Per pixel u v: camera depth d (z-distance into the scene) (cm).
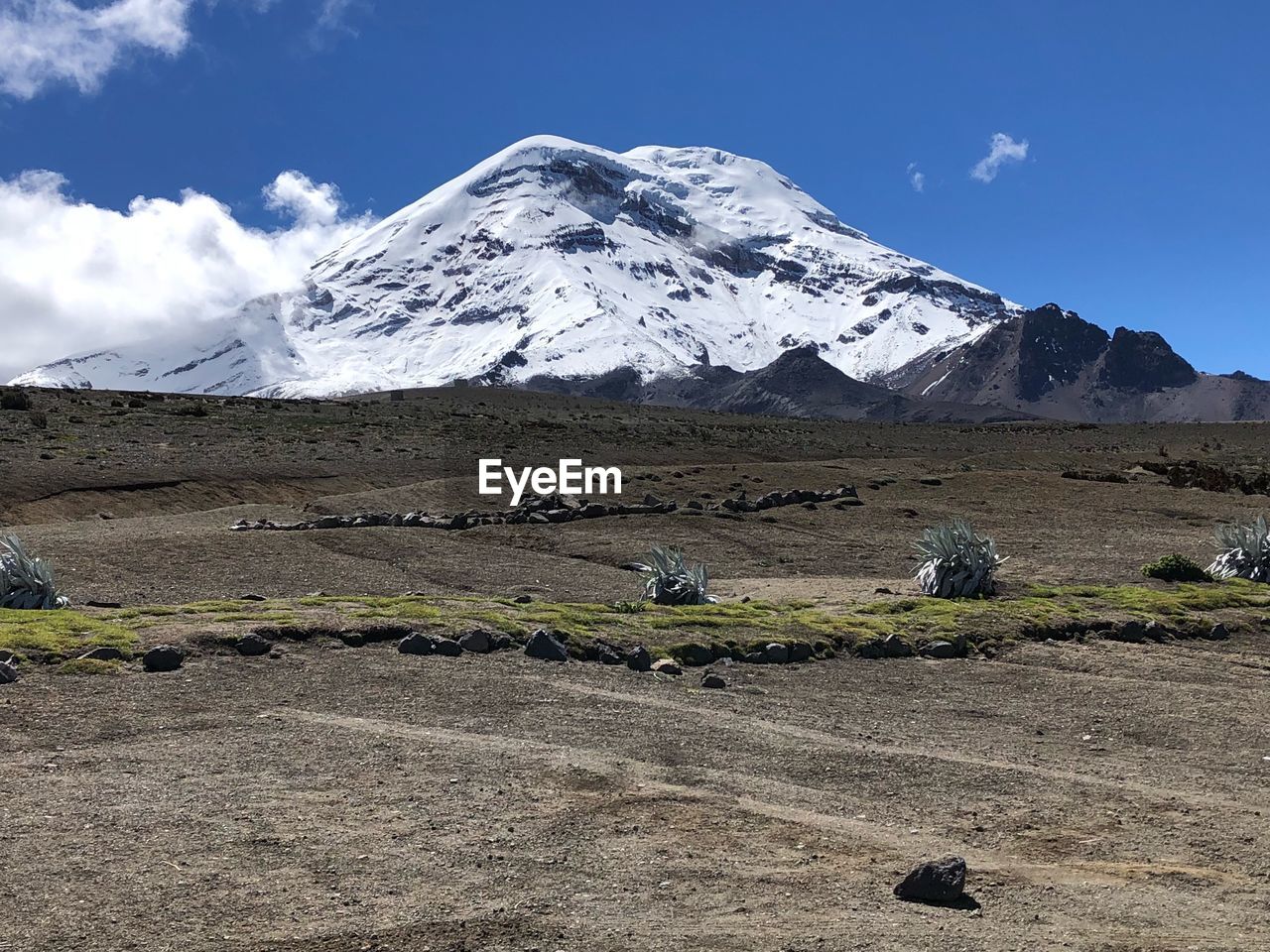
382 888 618
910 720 1116
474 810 752
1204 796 880
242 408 6744
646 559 2416
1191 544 2719
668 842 711
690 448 5934
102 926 559
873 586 2000
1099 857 732
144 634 1228
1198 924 621
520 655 1285
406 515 2847
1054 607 1712
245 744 893
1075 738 1074
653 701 1116
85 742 890
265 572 2050
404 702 1059
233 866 640
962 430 9569
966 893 650
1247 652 1542
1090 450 6906
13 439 4116
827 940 574
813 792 842
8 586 1509
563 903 609
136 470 3691
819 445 6681
